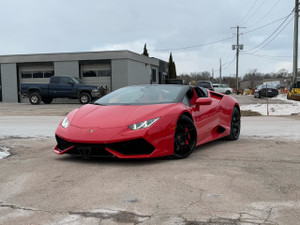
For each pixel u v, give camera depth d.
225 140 6.04
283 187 3.02
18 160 4.43
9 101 27.78
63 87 20.66
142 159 4.23
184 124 4.38
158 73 38.66
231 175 3.42
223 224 2.23
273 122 9.32
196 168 3.74
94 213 2.46
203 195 2.81
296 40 26.81
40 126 8.70
